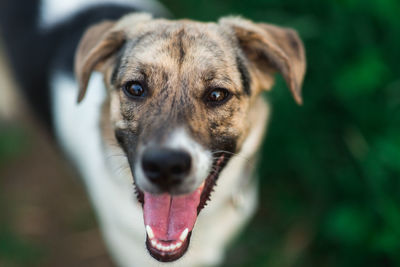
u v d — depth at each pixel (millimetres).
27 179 775
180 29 480
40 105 670
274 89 613
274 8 663
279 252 644
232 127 475
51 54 650
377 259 599
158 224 462
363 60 579
